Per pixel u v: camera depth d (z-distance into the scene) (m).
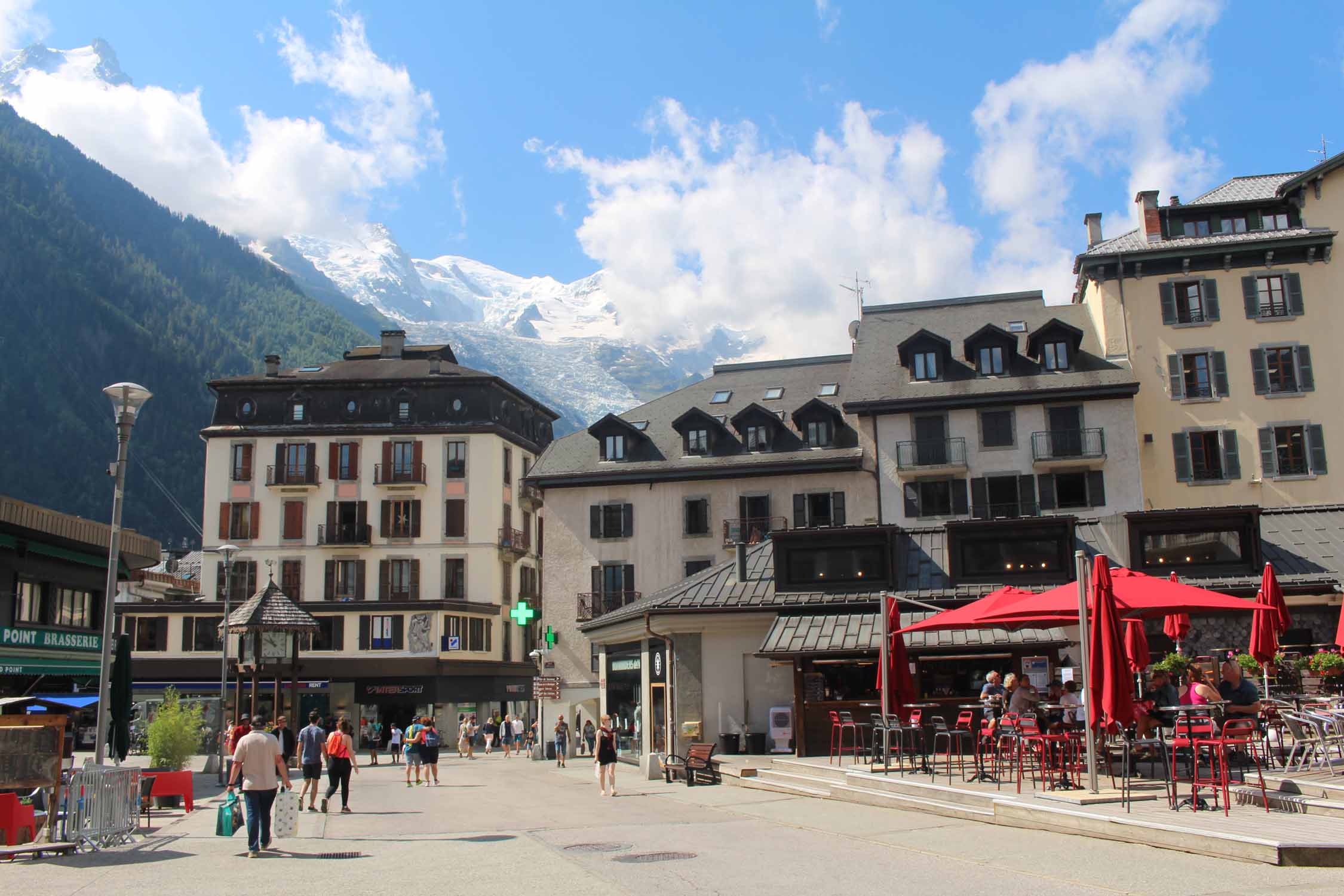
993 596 20.39
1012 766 20.58
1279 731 17.56
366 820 20.36
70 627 36.78
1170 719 18.80
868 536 30.91
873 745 22.78
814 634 27.56
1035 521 30.73
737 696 29.69
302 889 11.81
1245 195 50.22
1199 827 12.36
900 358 49.59
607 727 26.31
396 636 64.44
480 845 15.73
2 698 27.00
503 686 68.38
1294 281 46.88
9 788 15.41
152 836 17.62
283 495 67.56
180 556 102.75
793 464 49.69
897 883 11.08
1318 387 46.09
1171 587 18.19
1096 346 48.94
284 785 15.91
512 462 71.38
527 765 44.81
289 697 63.69
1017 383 47.50
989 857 12.57
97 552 37.31
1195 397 46.81
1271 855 11.14
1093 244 51.53
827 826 16.45
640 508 51.72
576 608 51.47
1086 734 17.08
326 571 66.69
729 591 30.98
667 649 30.78
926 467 47.06
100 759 18.98
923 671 27.95
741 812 19.28
